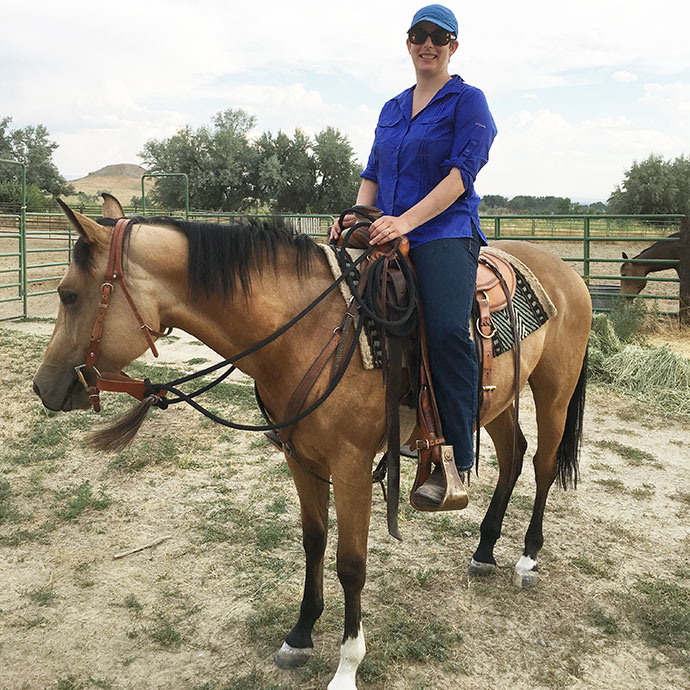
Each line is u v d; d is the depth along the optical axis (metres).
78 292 2.06
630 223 22.95
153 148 37.97
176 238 2.15
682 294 9.51
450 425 2.39
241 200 39.66
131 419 2.18
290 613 2.83
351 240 2.44
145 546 3.39
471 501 4.04
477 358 2.48
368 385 2.21
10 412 5.41
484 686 2.44
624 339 8.18
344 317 2.21
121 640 2.68
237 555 3.34
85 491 4.00
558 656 2.62
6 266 15.96
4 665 2.53
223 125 39.34
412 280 2.30
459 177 2.27
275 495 4.02
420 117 2.42
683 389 6.48
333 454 2.24
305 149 39.94
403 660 2.56
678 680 2.50
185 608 2.89
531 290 2.98
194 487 4.11
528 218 10.31
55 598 2.96
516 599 3.00
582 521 3.80
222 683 2.44
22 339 8.11
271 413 2.46
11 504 3.85
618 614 2.90
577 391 3.37
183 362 7.29
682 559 3.38
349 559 2.28
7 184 32.00
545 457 3.26
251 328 2.21
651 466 4.68
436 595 3.02
